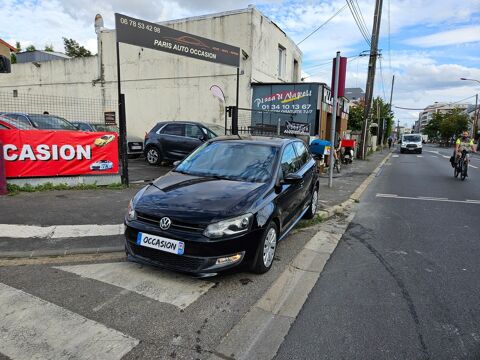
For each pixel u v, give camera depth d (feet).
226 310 10.93
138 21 27.35
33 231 17.15
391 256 16.15
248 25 48.26
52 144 25.12
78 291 11.78
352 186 35.55
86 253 15.14
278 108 49.80
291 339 9.62
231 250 11.83
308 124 43.52
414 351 9.24
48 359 8.43
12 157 24.09
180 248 11.64
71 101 63.87
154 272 13.35
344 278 13.65
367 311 11.18
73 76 63.26
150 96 57.11
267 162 16.06
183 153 39.14
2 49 25.49
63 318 10.16
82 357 8.54
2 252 14.70
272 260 14.19
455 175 46.09
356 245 17.67
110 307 10.82
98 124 52.13
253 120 50.93
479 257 16.17
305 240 18.28
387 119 164.25
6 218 18.81
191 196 13.12
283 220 15.51
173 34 30.76
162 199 13.03
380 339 9.71
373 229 20.66
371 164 62.80
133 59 57.57
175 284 12.44
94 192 25.27
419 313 11.12
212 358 8.74
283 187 15.56
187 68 53.47
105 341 9.18
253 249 12.49
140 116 58.44
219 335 9.66
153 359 8.59
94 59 60.80
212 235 11.59
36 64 66.39
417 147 113.91
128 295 11.59
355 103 154.81
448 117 237.66
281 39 58.95
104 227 18.01
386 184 39.17
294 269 14.38
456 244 18.01
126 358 8.57
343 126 70.08
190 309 10.89
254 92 50.31
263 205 13.19
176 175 15.88
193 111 53.93
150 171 36.86
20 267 13.67
